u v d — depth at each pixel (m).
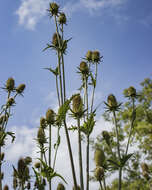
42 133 1.08
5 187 1.18
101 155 0.90
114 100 1.01
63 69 1.02
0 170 1.04
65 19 1.15
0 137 1.10
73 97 0.93
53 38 1.14
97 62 1.17
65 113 0.93
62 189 0.96
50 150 1.05
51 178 0.94
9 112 1.17
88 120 0.94
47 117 1.09
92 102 1.04
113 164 0.90
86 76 1.11
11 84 1.24
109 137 1.09
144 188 2.22
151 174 1.28
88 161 0.92
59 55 1.04
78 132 0.91
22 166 1.03
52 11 1.16
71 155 0.90
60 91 0.99
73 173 0.88
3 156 1.17
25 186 1.03
